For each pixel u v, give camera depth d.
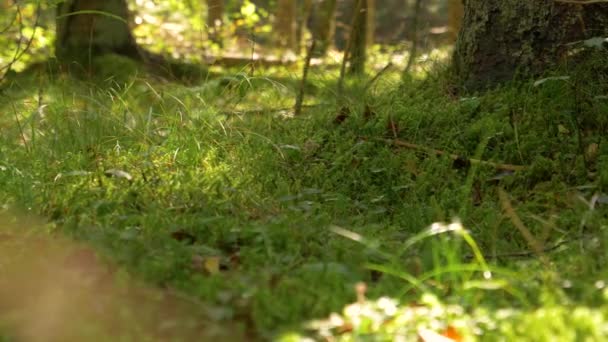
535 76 5.93
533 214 4.36
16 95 8.10
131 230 3.74
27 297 3.08
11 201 4.37
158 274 3.23
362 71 9.02
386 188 4.94
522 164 5.03
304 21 18.47
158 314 2.94
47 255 3.42
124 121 5.91
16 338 2.77
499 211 4.44
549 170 4.88
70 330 2.79
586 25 5.79
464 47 6.29
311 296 3.04
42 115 6.27
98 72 9.67
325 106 6.57
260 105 7.36
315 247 3.68
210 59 12.66
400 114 5.73
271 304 2.93
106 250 3.41
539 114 5.42
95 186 4.65
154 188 4.57
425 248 3.71
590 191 4.55
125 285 3.08
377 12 27.05
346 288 3.13
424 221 4.36
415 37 8.88
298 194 4.67
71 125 5.82
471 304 3.05
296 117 6.19
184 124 5.80
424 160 5.14
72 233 3.71
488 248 3.93
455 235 3.91
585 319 2.70
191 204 4.32
